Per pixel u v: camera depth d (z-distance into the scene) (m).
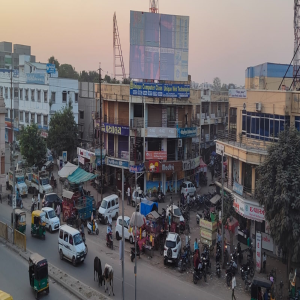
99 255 24.70
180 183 41.19
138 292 19.58
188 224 30.16
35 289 18.58
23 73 63.38
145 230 26.03
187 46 39.81
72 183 33.25
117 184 42.03
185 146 41.22
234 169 30.28
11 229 26.41
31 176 41.09
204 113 56.94
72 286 19.81
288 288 20.03
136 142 38.69
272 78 37.38
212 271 22.70
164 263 23.39
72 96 58.16
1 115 40.31
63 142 51.12
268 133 26.75
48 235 28.42
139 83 36.59
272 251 25.52
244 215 25.81
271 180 19.89
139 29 37.94
